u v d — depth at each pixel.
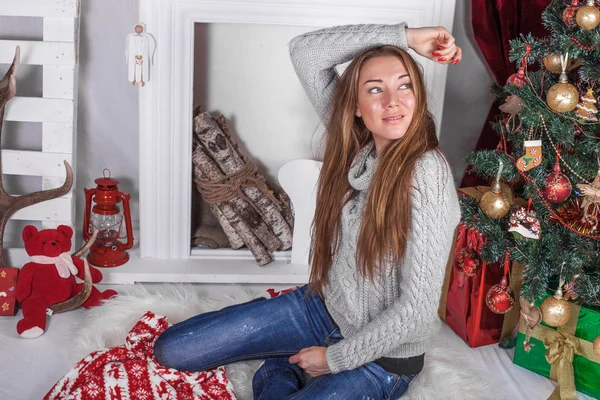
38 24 2.52
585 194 1.89
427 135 1.65
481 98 2.83
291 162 2.56
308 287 1.90
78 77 2.63
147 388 1.86
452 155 2.89
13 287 2.28
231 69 2.70
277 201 2.68
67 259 2.29
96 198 2.53
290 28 2.65
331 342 1.81
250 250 2.68
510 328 2.26
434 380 1.96
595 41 1.80
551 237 1.99
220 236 2.74
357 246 1.67
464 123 2.86
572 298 2.03
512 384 2.08
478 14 2.50
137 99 2.70
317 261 1.84
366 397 1.68
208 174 2.59
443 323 2.42
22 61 2.40
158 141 2.53
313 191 2.57
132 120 2.73
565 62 1.85
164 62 2.45
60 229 2.31
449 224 1.62
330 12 2.47
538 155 1.91
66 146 2.47
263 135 2.81
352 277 1.74
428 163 1.59
